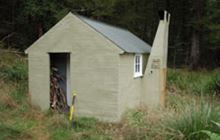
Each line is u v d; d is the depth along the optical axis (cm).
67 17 981
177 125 610
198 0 1991
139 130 689
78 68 976
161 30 1091
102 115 944
